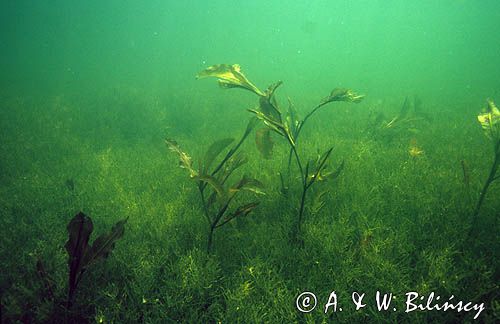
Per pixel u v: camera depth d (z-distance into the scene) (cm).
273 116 279
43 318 190
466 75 2044
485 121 265
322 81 1831
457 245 245
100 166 469
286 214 300
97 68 2877
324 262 238
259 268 225
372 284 210
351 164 411
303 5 8825
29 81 1725
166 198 367
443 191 331
